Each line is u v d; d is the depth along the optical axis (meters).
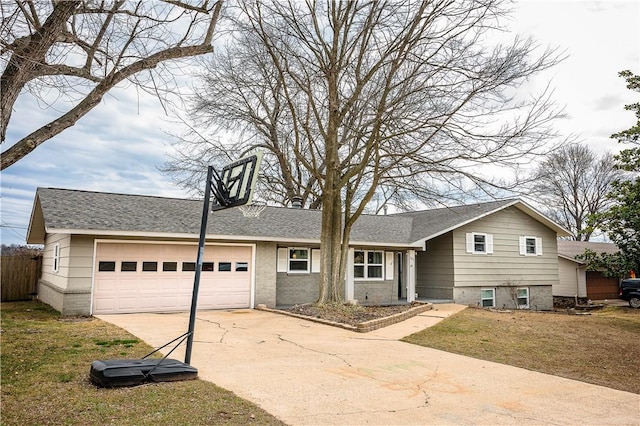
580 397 6.30
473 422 5.04
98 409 4.84
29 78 4.86
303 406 5.34
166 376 6.07
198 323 11.68
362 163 13.96
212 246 15.25
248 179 7.23
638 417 5.48
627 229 14.28
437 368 7.64
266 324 11.88
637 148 14.31
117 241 13.52
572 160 37.28
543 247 22.38
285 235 16.11
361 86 13.78
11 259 18.08
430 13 12.02
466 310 16.30
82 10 5.69
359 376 6.87
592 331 12.40
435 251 20.36
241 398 5.49
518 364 8.28
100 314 13.12
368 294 18.83
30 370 6.41
